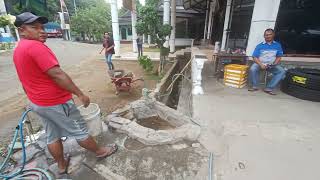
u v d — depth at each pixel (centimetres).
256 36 487
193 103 401
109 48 909
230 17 869
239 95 443
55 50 1916
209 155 258
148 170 244
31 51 181
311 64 509
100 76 880
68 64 1176
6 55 1517
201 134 299
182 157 258
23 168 250
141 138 293
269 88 452
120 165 254
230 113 357
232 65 509
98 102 561
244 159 245
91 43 3047
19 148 313
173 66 974
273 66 439
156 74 898
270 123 323
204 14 1759
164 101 569
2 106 541
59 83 192
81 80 809
